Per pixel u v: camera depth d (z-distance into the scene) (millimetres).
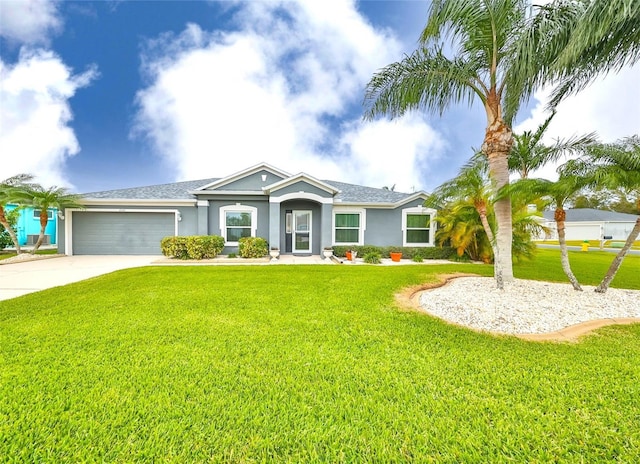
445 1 6734
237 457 2205
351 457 2215
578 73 7230
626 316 5945
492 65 7543
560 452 2240
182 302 6395
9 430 2426
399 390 3066
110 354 3838
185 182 21250
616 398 2926
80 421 2541
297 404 2820
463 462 2172
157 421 2561
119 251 16766
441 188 8727
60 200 14969
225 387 3100
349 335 4594
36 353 3844
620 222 35875
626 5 4984
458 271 11055
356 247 16453
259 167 16906
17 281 9125
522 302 6707
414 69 7996
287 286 8086
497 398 2930
